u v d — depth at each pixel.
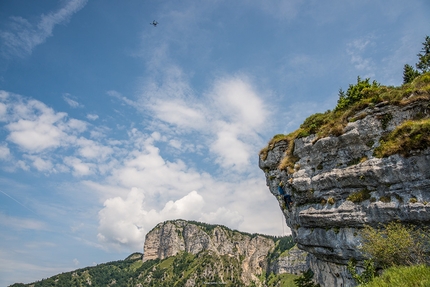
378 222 24.27
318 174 30.69
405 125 24.67
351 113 29.47
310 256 41.62
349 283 27.08
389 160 24.30
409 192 22.88
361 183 26.22
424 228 21.73
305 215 30.84
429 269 14.62
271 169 40.81
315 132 33.19
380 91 30.48
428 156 22.22
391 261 21.25
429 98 25.27
